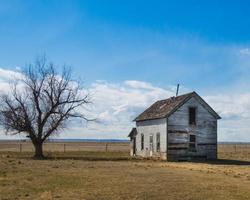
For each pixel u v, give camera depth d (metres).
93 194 22.06
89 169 35.81
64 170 34.47
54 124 57.28
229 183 27.28
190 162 51.25
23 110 57.00
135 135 64.56
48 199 20.58
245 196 22.22
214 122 56.59
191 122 55.62
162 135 55.38
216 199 21.23
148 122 60.09
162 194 22.23
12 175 30.19
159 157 55.94
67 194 22.03
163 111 57.00
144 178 29.06
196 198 21.34
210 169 38.75
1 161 43.59
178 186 25.17
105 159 53.16
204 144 55.91
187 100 55.56
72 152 76.00
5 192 22.48
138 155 63.03
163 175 31.34
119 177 29.53
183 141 54.94
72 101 58.28
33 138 57.22
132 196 21.56
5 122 56.94
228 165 45.81
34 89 56.91
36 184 25.61
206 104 56.25
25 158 52.88
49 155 63.12
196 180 28.44
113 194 22.09
